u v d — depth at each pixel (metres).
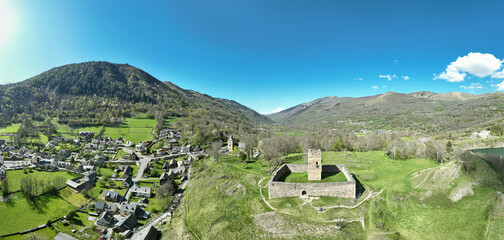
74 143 182.00
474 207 54.56
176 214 90.94
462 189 60.69
